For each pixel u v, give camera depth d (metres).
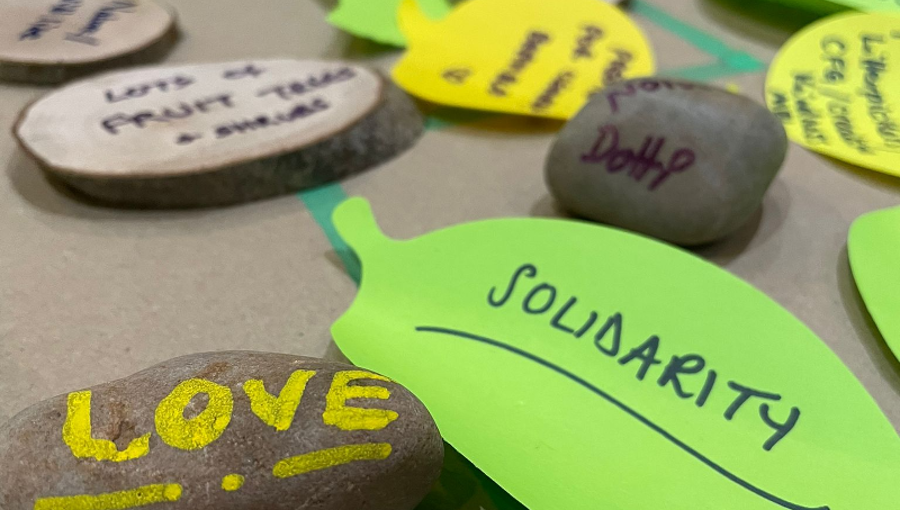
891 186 0.22
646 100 0.19
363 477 0.11
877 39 0.27
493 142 0.24
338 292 0.18
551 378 0.15
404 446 0.11
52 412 0.12
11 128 0.21
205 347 0.16
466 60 0.26
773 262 0.19
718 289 0.16
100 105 0.22
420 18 0.28
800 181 0.22
